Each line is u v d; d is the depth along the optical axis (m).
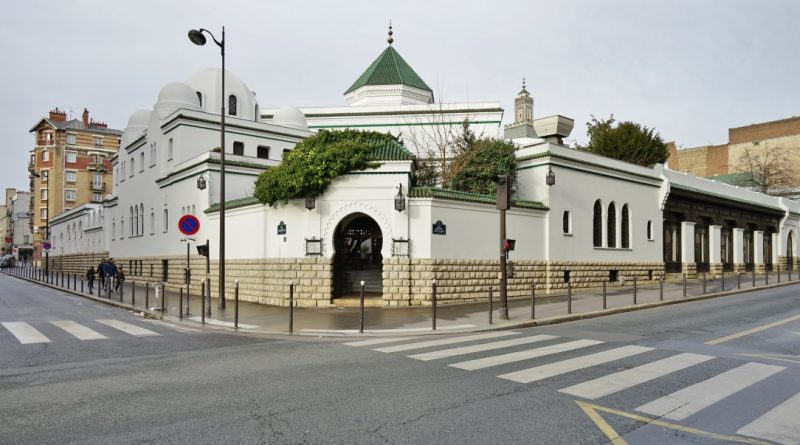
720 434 5.41
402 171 19.20
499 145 26.83
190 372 8.33
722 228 37.34
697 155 64.69
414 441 5.17
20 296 26.20
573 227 25.73
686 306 18.33
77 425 5.73
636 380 7.61
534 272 23.58
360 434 5.37
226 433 5.43
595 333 12.29
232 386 7.36
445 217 19.77
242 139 33.06
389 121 40.00
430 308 17.95
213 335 12.73
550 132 31.59
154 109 34.78
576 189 26.12
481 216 21.17
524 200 24.75
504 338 11.62
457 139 30.83
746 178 56.16
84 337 12.30
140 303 21.05
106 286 27.67
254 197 21.86
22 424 5.78
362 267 21.50
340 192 19.42
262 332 13.08
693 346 10.44
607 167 27.83
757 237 40.94
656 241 31.03
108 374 8.24
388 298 18.94
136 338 12.18
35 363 9.20
